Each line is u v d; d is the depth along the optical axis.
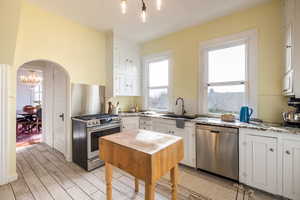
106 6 2.42
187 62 3.21
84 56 3.13
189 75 3.19
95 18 2.80
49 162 2.87
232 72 2.69
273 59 2.24
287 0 1.86
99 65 3.42
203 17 2.74
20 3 1.96
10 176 2.20
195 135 2.53
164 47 3.62
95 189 2.03
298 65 1.60
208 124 2.36
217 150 2.27
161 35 3.56
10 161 2.22
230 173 2.15
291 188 1.70
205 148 2.40
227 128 2.16
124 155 1.36
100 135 2.74
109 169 1.59
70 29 2.90
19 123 4.91
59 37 2.74
